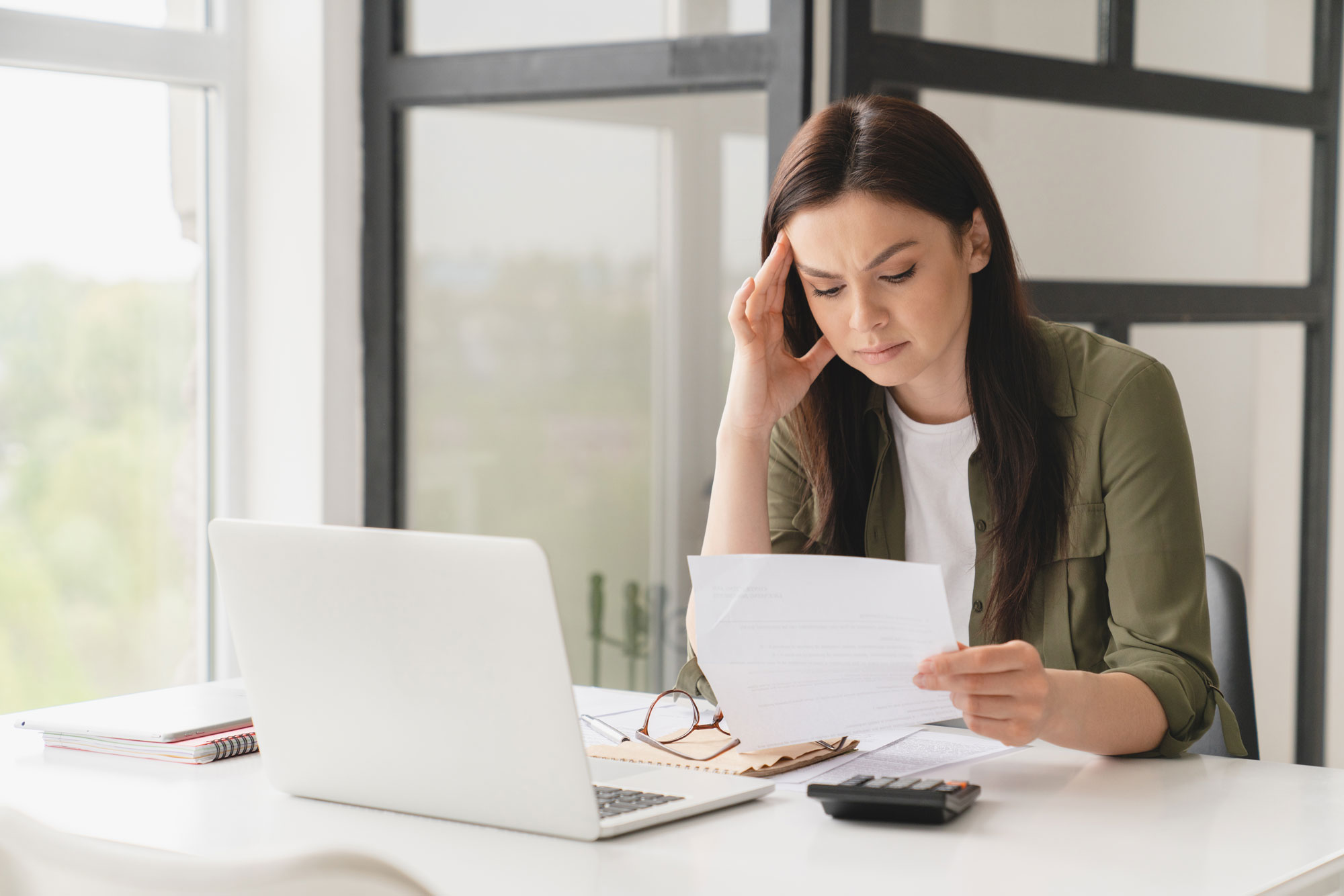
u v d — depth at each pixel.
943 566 1.46
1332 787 1.04
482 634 0.90
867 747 1.18
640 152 2.32
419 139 2.48
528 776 0.91
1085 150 2.29
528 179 2.43
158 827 0.95
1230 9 2.36
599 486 2.48
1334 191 2.55
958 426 1.42
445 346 2.51
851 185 1.22
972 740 1.21
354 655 0.96
